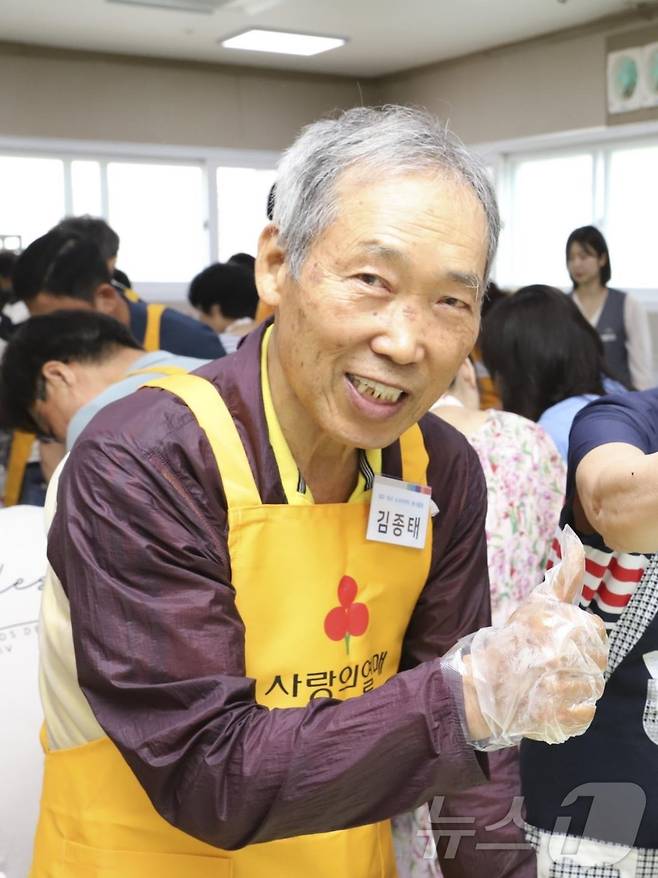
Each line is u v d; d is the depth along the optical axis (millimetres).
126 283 4008
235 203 7648
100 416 865
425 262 743
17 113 6734
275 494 885
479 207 775
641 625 1160
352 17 5949
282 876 929
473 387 2035
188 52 6992
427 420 1021
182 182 7465
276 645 898
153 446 827
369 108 814
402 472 964
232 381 895
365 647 948
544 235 6914
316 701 746
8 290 3910
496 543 1723
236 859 917
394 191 745
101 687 783
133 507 794
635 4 5762
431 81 7414
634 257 6406
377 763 714
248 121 7535
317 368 790
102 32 6367
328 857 938
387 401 788
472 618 1033
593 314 4875
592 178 6508
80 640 794
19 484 2451
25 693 1321
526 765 1301
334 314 761
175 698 752
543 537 1768
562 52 6375
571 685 685
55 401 1747
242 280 4070
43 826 978
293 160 807
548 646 689
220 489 858
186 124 7316
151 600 777
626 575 1143
